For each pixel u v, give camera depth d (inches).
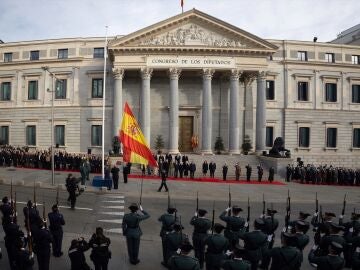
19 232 464.4
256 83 2159.2
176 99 1977.1
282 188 1465.3
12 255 460.1
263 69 2027.6
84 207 932.6
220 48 1977.1
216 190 1326.3
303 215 514.0
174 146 1956.2
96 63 2261.3
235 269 334.3
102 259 430.0
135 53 1984.5
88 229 720.3
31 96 2352.4
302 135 2290.8
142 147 891.4
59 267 502.0
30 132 2345.0
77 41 2282.2
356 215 537.3
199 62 1990.7
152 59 1984.5
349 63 2352.4
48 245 460.4
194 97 2206.0
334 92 2348.7
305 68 2301.9
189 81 2214.6
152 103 2204.7
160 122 2198.6
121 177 1546.5
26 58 2352.4
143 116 1973.4
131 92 2214.6
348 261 523.2
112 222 783.1
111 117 2213.3
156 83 2208.4
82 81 2266.2
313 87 2311.8
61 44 2304.4
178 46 1961.1
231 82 2014.0
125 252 585.3
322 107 2313.0
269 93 2271.2
